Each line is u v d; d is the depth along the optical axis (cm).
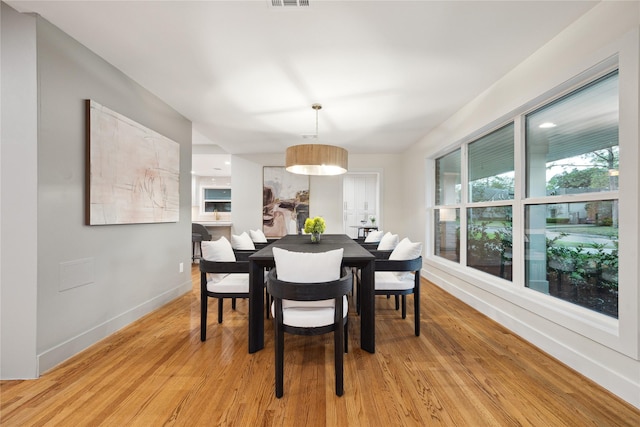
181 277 366
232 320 280
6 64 179
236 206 621
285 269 166
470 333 248
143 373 184
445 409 150
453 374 184
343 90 294
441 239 447
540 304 220
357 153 613
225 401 157
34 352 179
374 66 246
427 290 398
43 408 150
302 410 150
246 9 178
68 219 203
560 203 218
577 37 186
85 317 219
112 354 209
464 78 268
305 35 204
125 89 262
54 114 193
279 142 514
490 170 316
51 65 191
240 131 443
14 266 179
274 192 623
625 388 157
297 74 261
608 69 176
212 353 212
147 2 171
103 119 231
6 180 179
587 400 158
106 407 151
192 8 177
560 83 199
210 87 287
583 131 200
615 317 177
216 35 204
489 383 174
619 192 160
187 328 259
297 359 203
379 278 254
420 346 224
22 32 180
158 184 309
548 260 230
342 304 164
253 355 209
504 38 207
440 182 457
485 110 293
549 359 203
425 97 312
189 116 372
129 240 269
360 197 812
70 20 188
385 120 389
